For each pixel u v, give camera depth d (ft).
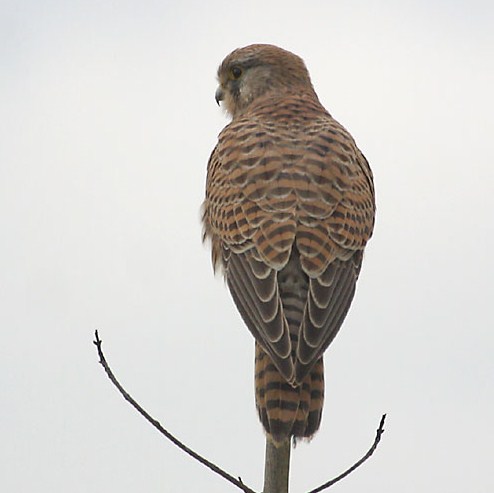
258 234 38.88
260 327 37.14
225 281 40.83
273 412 35.55
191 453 32.50
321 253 38.34
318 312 37.40
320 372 36.73
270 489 34.68
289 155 40.06
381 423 32.71
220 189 40.86
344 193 39.83
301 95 45.37
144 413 32.83
